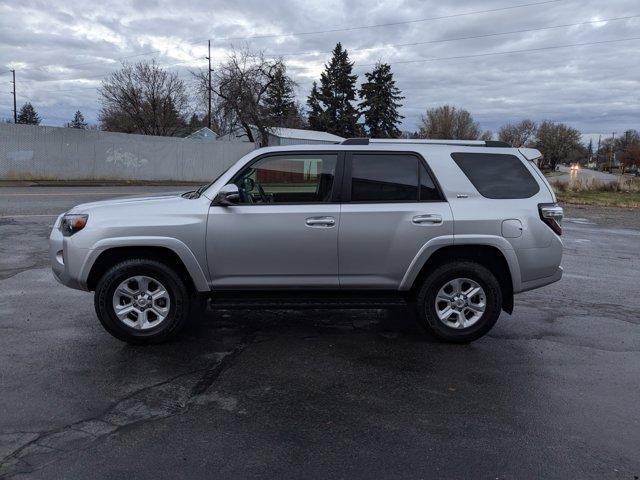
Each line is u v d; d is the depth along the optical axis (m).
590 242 11.96
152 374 4.30
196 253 4.80
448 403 3.87
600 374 4.43
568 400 3.94
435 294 5.00
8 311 5.88
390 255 4.89
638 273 8.52
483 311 5.02
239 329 5.46
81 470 2.96
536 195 5.07
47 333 5.20
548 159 117.06
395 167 4.98
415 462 3.10
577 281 7.89
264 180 5.02
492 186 5.02
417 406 3.82
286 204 4.86
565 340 5.26
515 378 4.33
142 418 3.57
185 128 55.19
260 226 4.79
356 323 5.71
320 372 4.40
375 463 3.08
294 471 2.99
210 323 5.64
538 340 5.25
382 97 67.50
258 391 4.03
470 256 5.14
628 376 4.40
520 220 4.93
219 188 4.89
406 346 5.04
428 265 5.08
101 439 3.29
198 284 4.87
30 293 6.58
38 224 11.85
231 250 4.81
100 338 5.09
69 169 26.20
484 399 3.94
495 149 5.14
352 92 68.44
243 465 3.04
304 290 5.00
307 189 5.00
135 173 28.62
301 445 3.27
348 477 2.94
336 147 5.01
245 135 44.31
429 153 5.01
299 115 60.66
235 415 3.64
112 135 27.41
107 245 4.72
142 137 28.50
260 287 4.94
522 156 5.16
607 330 5.58
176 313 4.90
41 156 25.27
